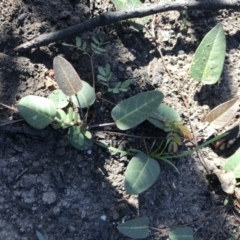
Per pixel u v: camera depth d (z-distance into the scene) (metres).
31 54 0.34
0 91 0.32
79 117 0.33
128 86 0.35
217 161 0.34
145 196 0.32
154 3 0.38
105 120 0.34
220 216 0.33
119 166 0.33
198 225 0.33
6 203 0.30
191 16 0.38
